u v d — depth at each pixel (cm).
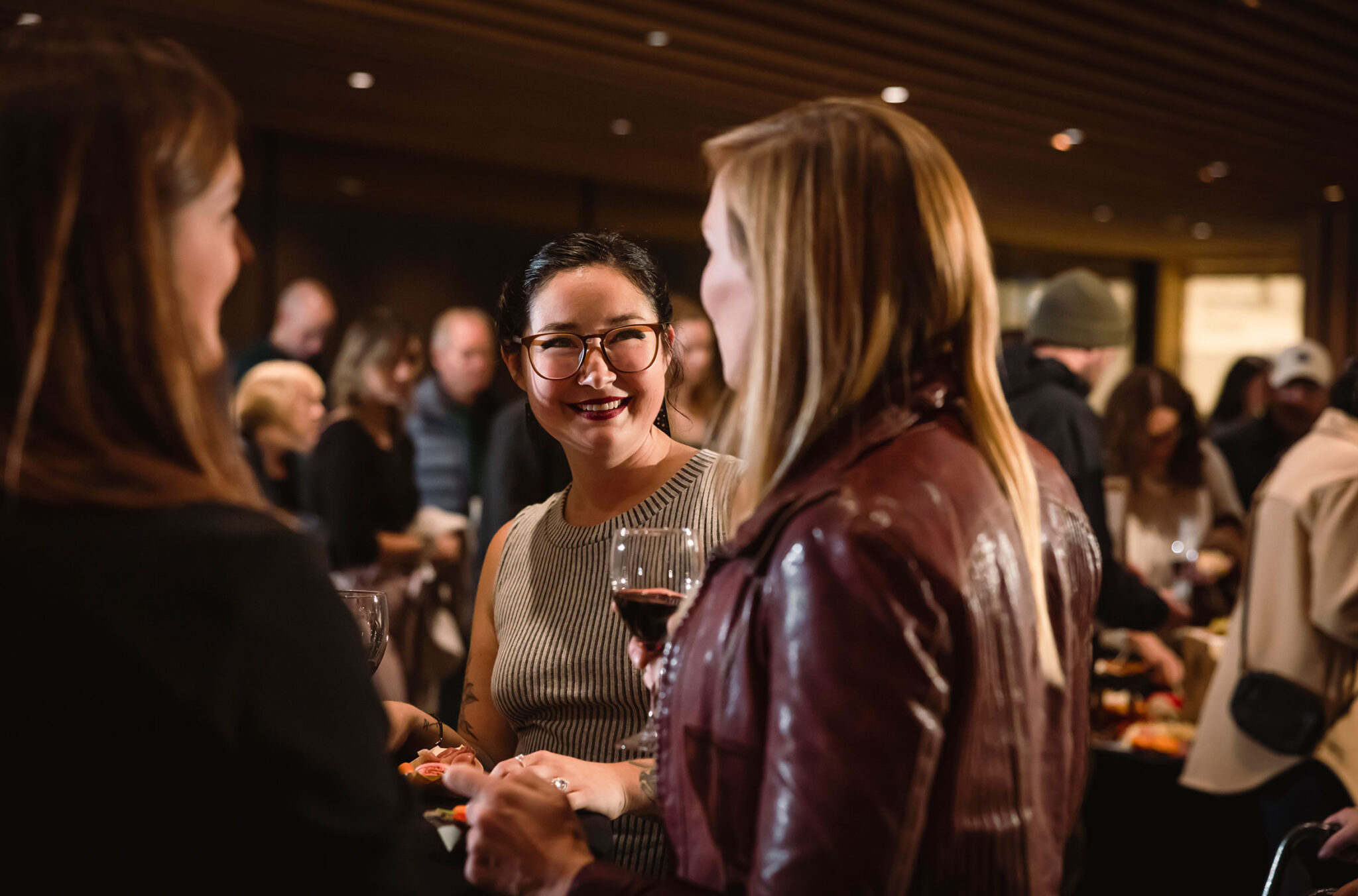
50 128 67
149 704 65
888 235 84
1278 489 239
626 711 139
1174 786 266
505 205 816
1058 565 93
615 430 144
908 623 75
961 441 85
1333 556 228
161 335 69
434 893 92
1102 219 1021
